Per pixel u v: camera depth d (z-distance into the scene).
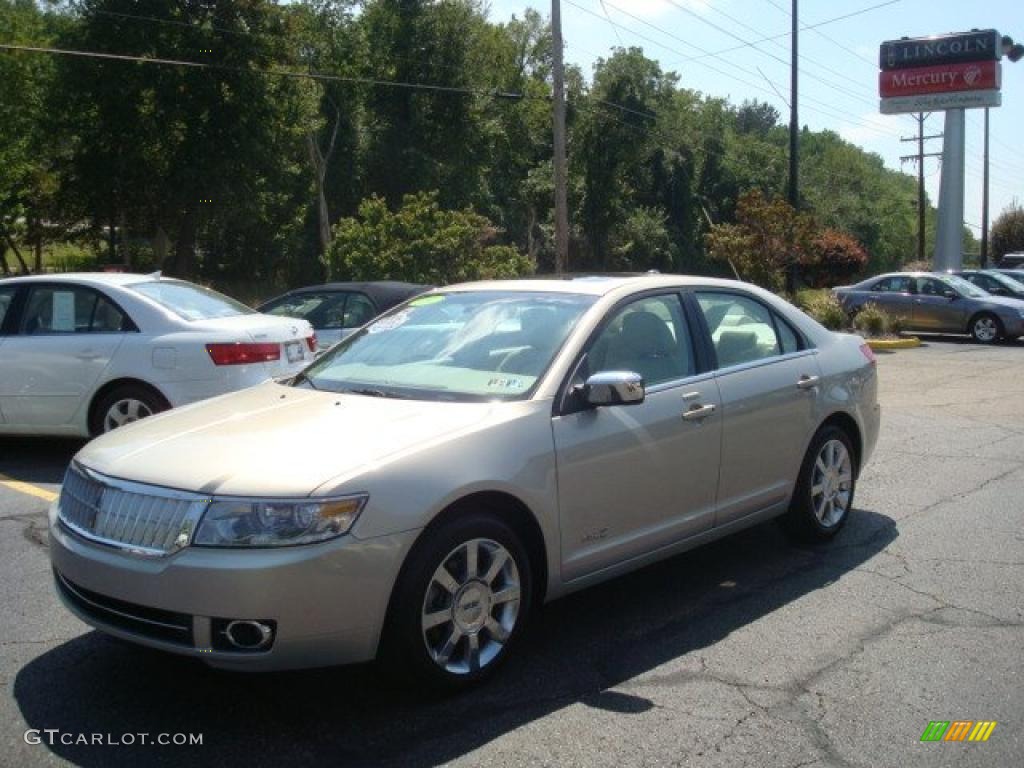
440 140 51.69
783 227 26.22
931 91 35.47
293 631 3.52
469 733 3.69
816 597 5.22
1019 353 19.25
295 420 4.23
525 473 4.15
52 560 4.06
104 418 8.07
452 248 24.98
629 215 66.94
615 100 63.47
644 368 4.94
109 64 36.69
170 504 3.65
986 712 3.89
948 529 6.54
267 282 47.44
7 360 8.16
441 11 50.31
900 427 10.59
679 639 4.64
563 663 4.35
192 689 4.05
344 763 3.47
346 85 49.44
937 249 35.94
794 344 6.01
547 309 4.98
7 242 42.72
